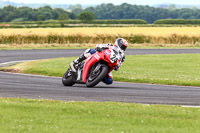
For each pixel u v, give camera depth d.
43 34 138.62
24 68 57.56
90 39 144.12
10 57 81.69
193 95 36.66
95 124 22.73
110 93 36.12
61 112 26.28
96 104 29.72
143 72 56.62
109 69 37.75
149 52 105.88
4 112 25.58
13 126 21.62
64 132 20.39
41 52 98.94
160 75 52.94
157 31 163.75
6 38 135.00
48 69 55.97
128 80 47.41
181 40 148.25
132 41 147.88
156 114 26.56
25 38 136.88
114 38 146.25
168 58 85.25
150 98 34.19
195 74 55.69
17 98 31.61
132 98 33.84
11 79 45.12
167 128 22.12
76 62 37.97
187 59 83.38
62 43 140.50
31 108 27.33
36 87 38.84
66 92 35.91
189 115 26.52
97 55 36.78
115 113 26.47
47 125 22.16
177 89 40.66
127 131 20.95
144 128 21.95
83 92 36.09
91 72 37.88
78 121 23.42
